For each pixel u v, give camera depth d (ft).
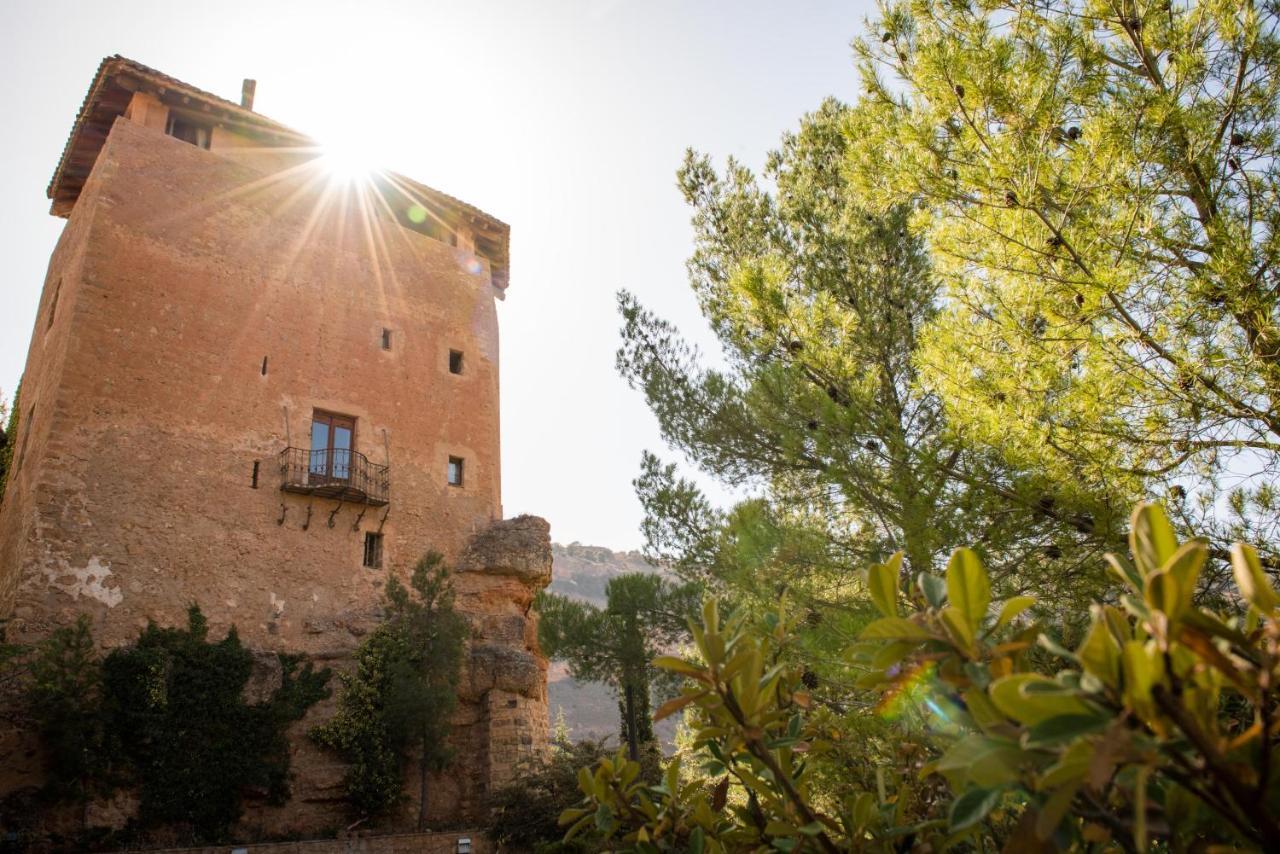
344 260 88.43
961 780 5.18
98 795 57.11
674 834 9.50
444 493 86.94
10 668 56.08
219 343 75.92
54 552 62.13
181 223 77.15
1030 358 21.70
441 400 90.74
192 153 80.12
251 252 81.10
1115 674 4.21
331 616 73.77
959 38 24.17
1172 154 20.75
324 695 69.46
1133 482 19.86
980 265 23.08
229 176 82.12
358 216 91.76
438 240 100.83
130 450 67.97
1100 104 22.72
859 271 39.60
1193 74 21.25
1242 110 21.35
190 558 68.13
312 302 84.07
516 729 76.54
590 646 55.01
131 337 70.90
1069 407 20.30
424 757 68.13
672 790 9.64
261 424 76.18
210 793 60.95
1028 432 20.45
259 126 84.69
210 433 72.74
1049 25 23.53
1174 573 4.15
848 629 21.04
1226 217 19.93
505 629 83.51
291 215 85.71
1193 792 4.26
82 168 87.71
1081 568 20.62
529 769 69.67
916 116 24.98
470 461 90.48
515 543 86.58
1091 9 23.20
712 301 38.34
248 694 65.82
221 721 63.46
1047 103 21.97
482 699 78.18
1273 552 18.52
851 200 42.22
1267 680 4.10
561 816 10.04
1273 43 20.77
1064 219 21.33
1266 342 18.61
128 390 69.41
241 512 72.18
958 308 23.89
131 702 59.93
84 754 56.34
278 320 80.84
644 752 66.33
